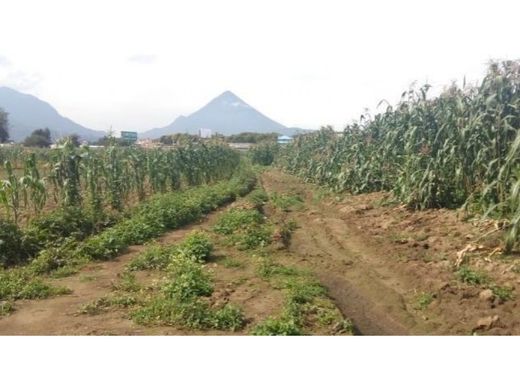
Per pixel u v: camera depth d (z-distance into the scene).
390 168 15.93
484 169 10.48
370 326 6.07
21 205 14.52
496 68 10.26
